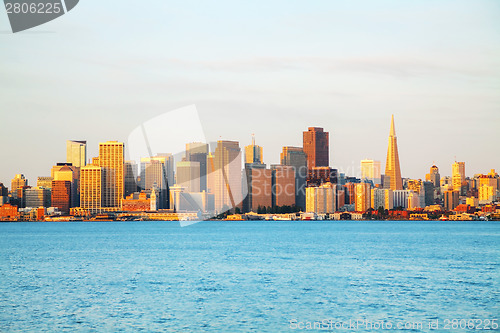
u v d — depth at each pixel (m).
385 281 95.62
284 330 60.50
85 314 68.06
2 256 157.25
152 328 61.16
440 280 96.75
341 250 172.75
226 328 61.06
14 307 72.50
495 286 89.56
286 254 156.62
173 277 101.81
